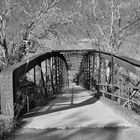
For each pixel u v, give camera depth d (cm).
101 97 949
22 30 802
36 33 805
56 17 831
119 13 1252
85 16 1191
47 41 877
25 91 652
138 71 582
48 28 829
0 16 746
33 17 816
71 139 386
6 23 784
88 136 400
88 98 1005
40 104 778
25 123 493
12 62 770
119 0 1248
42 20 811
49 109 674
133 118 507
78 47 1343
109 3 1259
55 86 1456
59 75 1723
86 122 499
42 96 870
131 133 413
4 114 465
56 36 878
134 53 1214
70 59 2856
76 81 4275
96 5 1243
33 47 830
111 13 1283
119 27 1276
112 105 714
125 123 488
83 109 672
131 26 1241
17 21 812
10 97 464
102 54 1068
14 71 480
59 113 609
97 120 519
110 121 508
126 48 1231
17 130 438
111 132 423
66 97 1065
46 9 806
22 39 795
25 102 620
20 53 796
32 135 408
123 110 614
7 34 805
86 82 2030
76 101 887
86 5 1181
